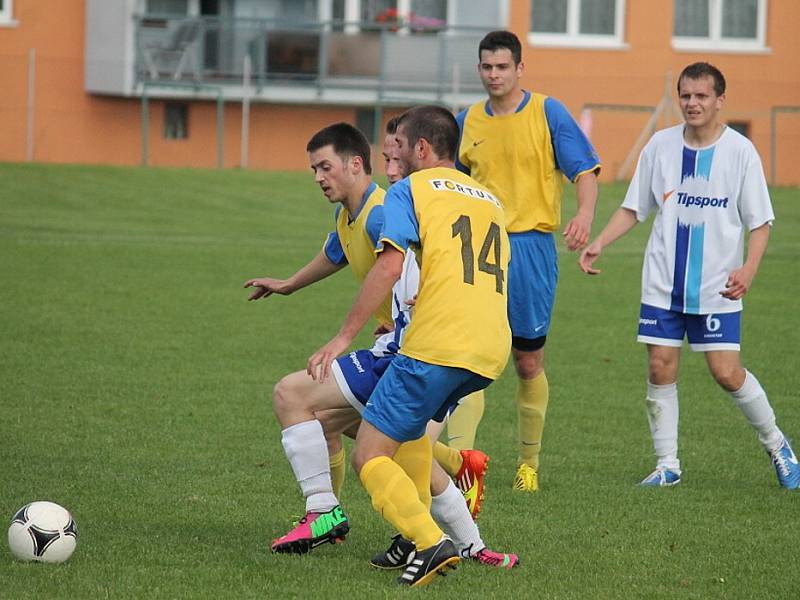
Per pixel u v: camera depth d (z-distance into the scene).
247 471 27.12
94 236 67.38
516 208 27.62
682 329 27.48
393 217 19.11
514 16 109.81
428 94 107.75
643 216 28.09
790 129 110.94
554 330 47.56
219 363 39.78
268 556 20.84
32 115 104.25
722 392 37.56
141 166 95.25
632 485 26.97
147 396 34.78
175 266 59.44
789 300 54.62
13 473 26.30
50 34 104.50
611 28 111.56
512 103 27.75
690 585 19.80
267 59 106.38
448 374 19.02
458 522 20.58
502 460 29.56
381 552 21.52
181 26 104.94
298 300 52.59
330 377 20.80
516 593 19.17
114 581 19.17
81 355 40.25
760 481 27.56
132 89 104.25
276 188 87.75
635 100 110.19
